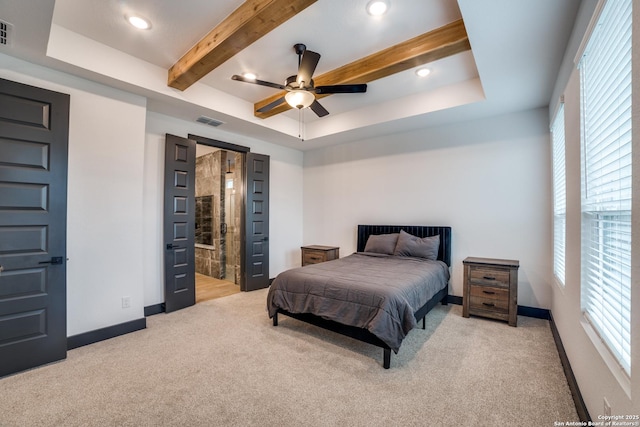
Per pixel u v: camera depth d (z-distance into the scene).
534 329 3.15
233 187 5.72
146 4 2.22
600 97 1.60
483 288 3.43
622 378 1.26
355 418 1.80
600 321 1.61
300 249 5.81
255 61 3.04
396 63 2.72
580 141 1.91
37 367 2.37
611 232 1.50
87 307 2.81
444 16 2.33
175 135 3.90
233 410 1.87
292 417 1.81
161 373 2.29
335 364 2.44
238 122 4.15
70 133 2.71
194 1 2.19
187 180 3.94
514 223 3.72
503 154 3.80
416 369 2.35
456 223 4.14
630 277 1.23
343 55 2.89
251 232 4.88
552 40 2.21
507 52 2.37
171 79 3.13
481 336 2.97
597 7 1.45
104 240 2.91
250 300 4.29
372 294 2.52
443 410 1.86
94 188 2.85
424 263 3.68
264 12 2.09
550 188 3.48
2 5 1.88
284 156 5.56
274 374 2.29
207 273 6.15
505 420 1.77
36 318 2.39
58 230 2.50
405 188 4.59
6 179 2.28
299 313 2.95
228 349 2.71
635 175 1.13
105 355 2.58
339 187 5.36
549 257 3.49
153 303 3.69
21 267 2.33
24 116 2.36
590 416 1.64
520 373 2.28
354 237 5.16
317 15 2.32
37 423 1.75
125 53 2.89
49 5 1.91
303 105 2.99
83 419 1.78
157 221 3.75
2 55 2.39
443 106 3.59
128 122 3.09
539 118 3.58
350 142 5.22
